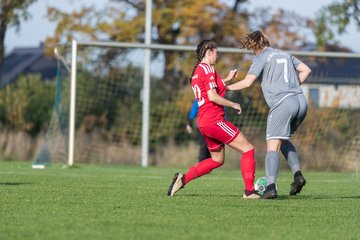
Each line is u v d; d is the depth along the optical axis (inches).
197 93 1021.8
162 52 3125.0
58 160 2241.6
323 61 2701.8
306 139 2484.0
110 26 3415.4
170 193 1055.6
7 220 775.1
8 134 2790.4
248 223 783.7
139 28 3444.9
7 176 1502.2
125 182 1397.6
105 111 2763.3
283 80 1029.8
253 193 1037.8
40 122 3021.7
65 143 2218.3
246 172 1036.5
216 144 1040.8
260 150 2493.8
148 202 960.3
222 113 1027.9
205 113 1023.0
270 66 1031.6
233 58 2913.4
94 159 2696.9
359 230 760.3
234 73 1051.3
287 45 3513.8
